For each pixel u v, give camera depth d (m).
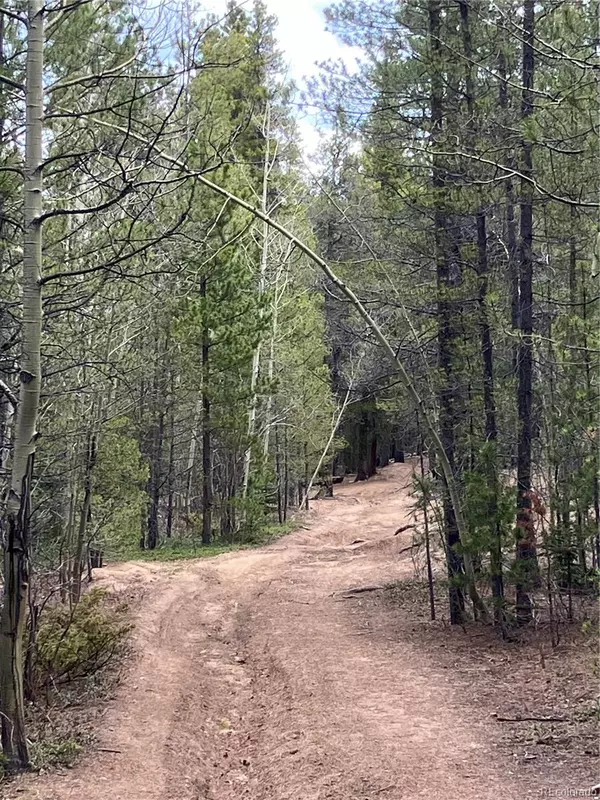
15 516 6.75
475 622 12.69
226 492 28.84
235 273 23.81
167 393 24.77
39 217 6.75
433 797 6.05
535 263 12.21
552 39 9.28
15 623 6.87
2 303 7.75
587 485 10.78
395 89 12.77
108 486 18.00
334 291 32.62
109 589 17.14
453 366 12.70
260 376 27.75
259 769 7.59
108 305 11.96
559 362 9.71
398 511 34.62
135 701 9.41
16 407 6.88
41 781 6.75
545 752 6.90
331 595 16.80
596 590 12.58
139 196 9.12
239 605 16.50
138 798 6.55
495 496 11.27
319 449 35.22
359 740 7.59
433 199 11.91
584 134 8.05
